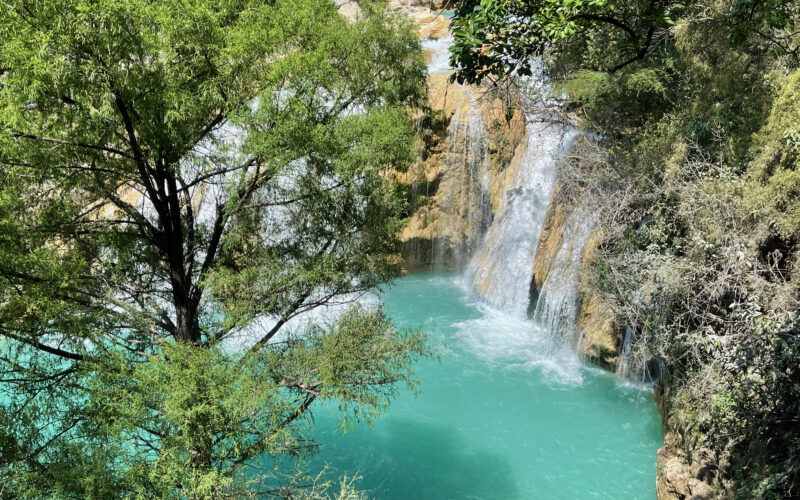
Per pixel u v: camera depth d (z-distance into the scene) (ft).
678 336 32.73
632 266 38.78
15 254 29.27
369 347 34.14
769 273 31.32
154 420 28.43
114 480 27.04
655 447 41.01
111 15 27.25
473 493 38.24
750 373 28.14
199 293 37.50
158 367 28.14
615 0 34.55
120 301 36.04
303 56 33.50
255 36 33.04
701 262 33.27
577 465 40.11
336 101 38.22
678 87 46.16
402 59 45.37
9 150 28.78
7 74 29.78
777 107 32.14
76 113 28.91
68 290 32.60
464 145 73.72
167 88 30.63
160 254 40.27
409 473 40.29
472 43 30.48
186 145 33.27
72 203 34.88
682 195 35.83
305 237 38.37
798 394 26.53
